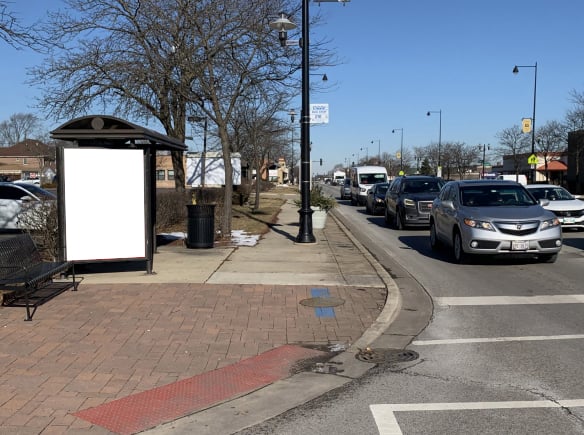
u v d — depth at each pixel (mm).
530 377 5180
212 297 8164
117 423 4172
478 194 12438
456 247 11992
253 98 16547
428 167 84812
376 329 6754
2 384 4863
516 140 65750
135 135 9305
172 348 5922
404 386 4996
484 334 6629
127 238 9570
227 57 15219
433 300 8430
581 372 5293
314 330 6688
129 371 5246
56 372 5172
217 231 17609
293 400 4688
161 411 4406
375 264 11281
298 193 58469
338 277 9836
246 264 11188
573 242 15117
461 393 4812
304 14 14094
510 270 10898
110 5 16469
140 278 9562
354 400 4684
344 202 44812
